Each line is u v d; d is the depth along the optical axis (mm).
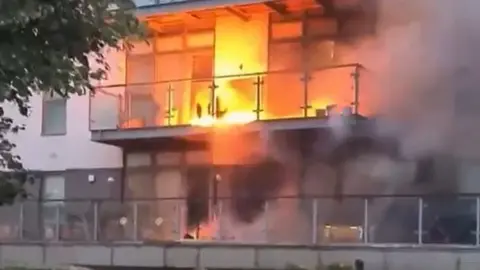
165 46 16469
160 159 16406
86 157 17281
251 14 15539
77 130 17484
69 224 16125
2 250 16500
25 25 6793
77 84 7855
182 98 15555
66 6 7199
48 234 16328
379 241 12727
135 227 15383
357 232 12961
